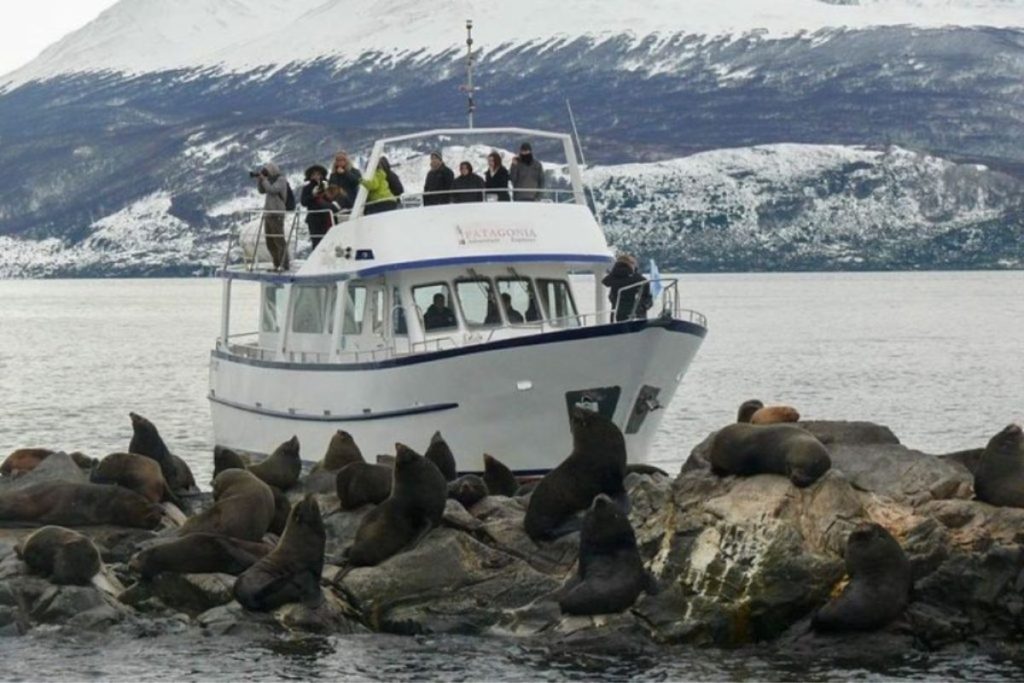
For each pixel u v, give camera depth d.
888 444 96.50
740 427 89.88
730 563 84.19
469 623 86.44
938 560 84.12
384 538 90.19
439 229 125.12
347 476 97.62
